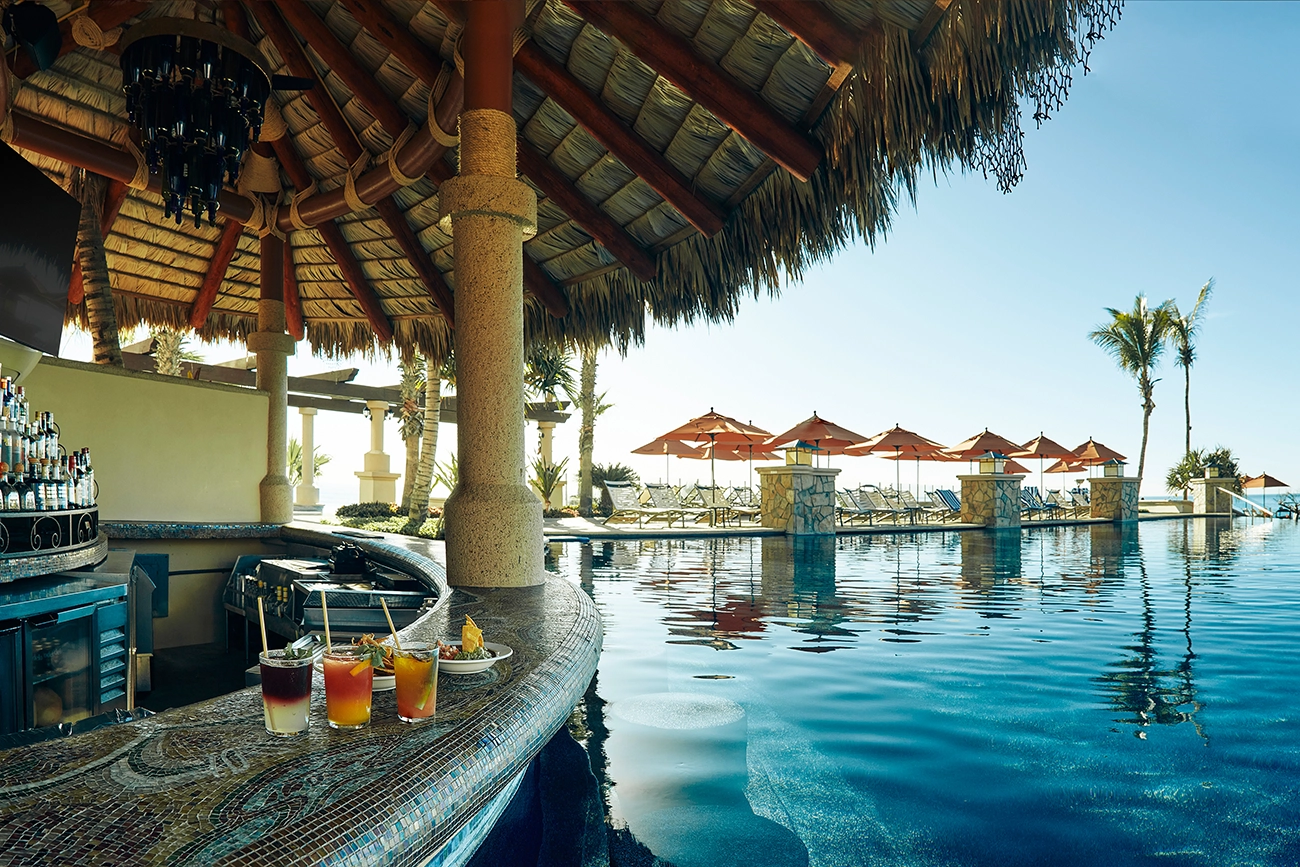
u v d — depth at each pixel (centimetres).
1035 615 634
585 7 434
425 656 174
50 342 434
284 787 130
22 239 399
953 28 354
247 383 1769
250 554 728
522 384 427
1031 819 247
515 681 216
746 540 1548
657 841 229
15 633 247
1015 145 363
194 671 546
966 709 368
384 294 788
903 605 691
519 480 426
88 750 147
